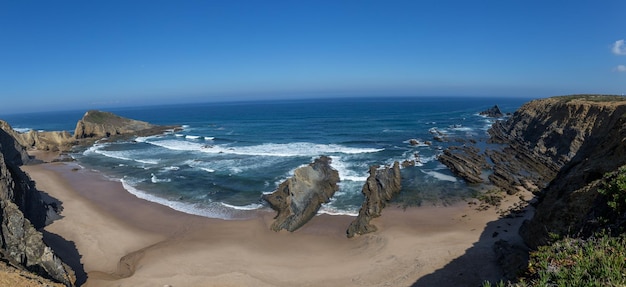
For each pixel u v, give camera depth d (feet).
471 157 159.12
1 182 82.07
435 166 149.38
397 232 89.20
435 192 118.73
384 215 101.24
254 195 119.75
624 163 54.19
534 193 110.11
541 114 195.11
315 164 128.47
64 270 67.62
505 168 141.28
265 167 154.51
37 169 167.22
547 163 147.13
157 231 94.32
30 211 93.45
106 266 77.71
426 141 206.49
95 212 107.04
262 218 101.40
